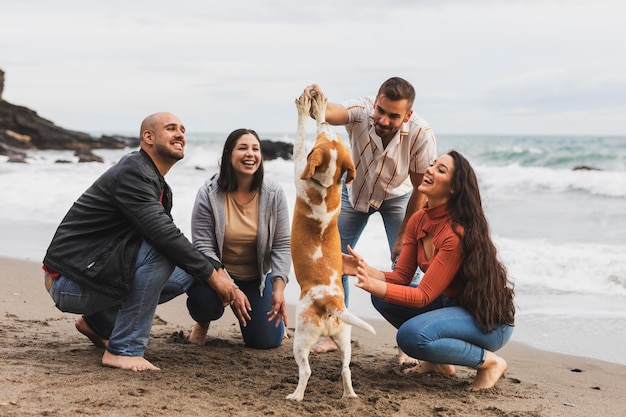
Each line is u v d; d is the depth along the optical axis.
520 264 7.31
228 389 3.51
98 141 40.12
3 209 11.53
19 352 4.00
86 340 4.42
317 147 3.28
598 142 39.78
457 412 3.32
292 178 18.02
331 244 3.34
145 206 3.62
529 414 3.34
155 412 3.04
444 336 3.65
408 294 3.63
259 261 4.36
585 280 6.78
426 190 3.78
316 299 3.24
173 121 3.78
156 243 3.64
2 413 2.89
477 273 3.68
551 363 4.48
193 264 3.72
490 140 54.88
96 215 3.66
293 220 3.41
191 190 12.78
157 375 3.66
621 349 4.80
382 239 8.63
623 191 13.43
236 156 4.20
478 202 3.77
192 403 3.21
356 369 4.16
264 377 3.82
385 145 4.51
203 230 4.33
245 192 4.34
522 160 23.67
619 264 7.12
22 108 38.31
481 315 3.70
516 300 6.18
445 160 3.79
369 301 6.30
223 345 4.62
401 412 3.27
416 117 4.53
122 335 3.75
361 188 4.70
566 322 5.49
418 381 3.93
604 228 9.55
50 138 37.72
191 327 5.16
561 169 18.00
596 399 3.69
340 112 4.41
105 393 3.27
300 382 3.31
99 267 3.60
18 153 31.95
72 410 2.99
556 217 10.70
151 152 3.79
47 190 13.19
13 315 5.10
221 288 3.84
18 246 8.47
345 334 3.34
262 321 4.53
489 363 3.80
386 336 5.19
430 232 3.88
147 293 3.72
